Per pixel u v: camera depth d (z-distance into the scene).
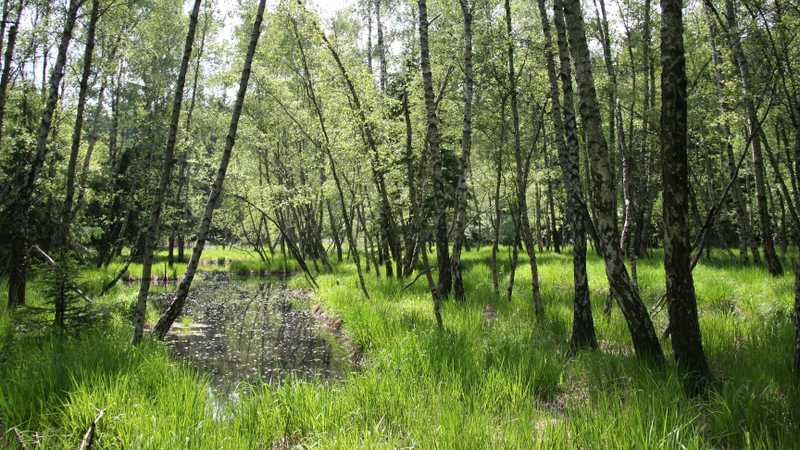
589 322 7.93
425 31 10.73
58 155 16.70
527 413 5.03
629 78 16.27
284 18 15.55
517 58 12.34
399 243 17.22
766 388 5.20
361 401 5.71
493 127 15.04
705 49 15.12
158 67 22.20
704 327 8.25
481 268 19.67
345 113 15.31
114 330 8.56
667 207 5.82
